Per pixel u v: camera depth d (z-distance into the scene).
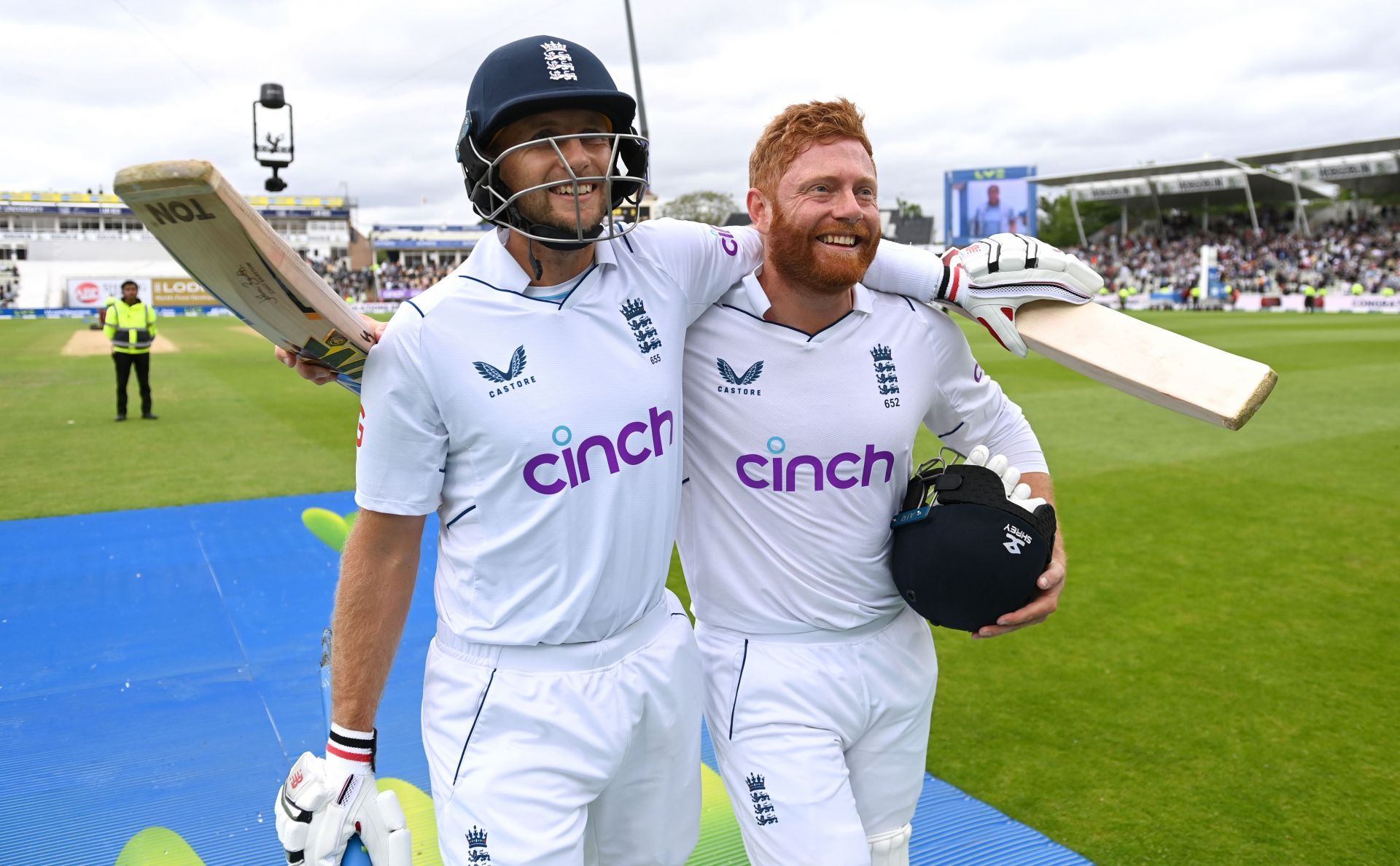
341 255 60.59
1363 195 48.12
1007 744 3.25
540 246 1.66
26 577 5.06
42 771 3.10
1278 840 2.67
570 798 1.71
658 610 1.84
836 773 1.93
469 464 1.69
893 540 2.02
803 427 1.94
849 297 1.99
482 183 1.69
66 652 4.07
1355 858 2.59
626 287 1.77
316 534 5.65
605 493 1.68
